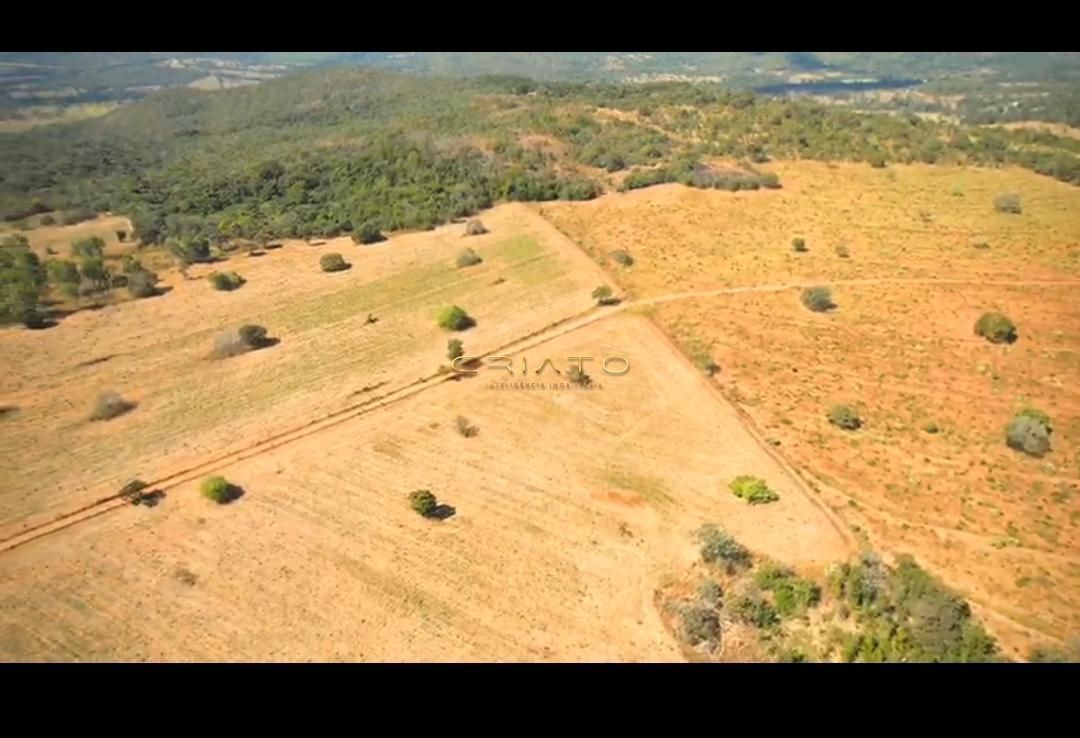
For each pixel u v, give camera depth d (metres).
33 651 44.44
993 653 43.06
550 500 55.06
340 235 101.56
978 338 75.50
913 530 52.19
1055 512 54.06
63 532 53.38
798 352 73.00
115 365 73.31
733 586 47.66
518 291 85.00
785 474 57.19
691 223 102.31
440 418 64.12
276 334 78.06
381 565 49.84
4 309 80.69
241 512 54.69
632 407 65.06
